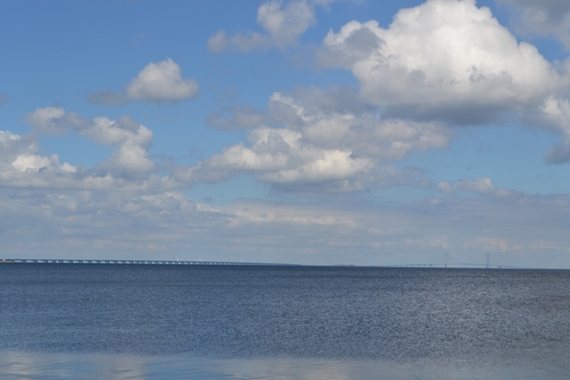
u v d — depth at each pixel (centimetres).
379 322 6278
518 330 5656
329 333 5241
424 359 3894
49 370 3347
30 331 5191
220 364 3588
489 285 16862
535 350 4338
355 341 4731
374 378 3250
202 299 9500
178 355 3934
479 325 6088
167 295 10462
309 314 7075
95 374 3234
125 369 3391
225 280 18400
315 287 14275
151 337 4831
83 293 10925
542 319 6775
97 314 6806
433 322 6341
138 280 17612
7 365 3503
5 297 9700
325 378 3216
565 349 4406
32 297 9744
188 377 3177
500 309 8194
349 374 3344
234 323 5950
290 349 4259
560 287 15925
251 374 3278
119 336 4881
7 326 5575
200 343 4516
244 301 9138
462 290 13662
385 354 4084
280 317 6638
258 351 4150
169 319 6272
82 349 4175
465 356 4038
